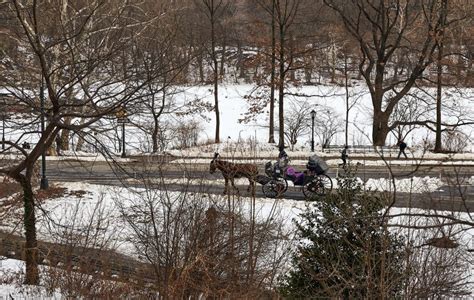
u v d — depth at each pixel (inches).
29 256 449.7
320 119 1662.2
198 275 374.0
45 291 413.4
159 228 460.8
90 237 489.4
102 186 840.3
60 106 454.0
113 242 499.2
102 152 638.5
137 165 687.1
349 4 1758.1
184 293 370.0
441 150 1266.0
